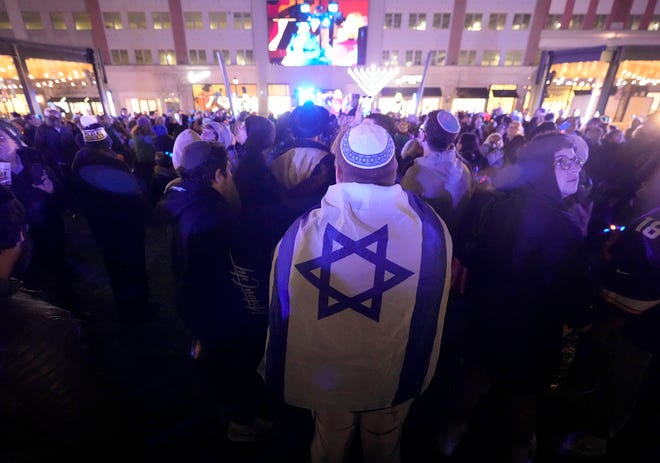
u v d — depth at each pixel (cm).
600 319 148
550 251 121
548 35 2688
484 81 2673
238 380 167
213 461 173
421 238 96
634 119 592
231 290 149
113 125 819
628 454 173
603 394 160
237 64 2639
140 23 2533
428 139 192
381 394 109
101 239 262
